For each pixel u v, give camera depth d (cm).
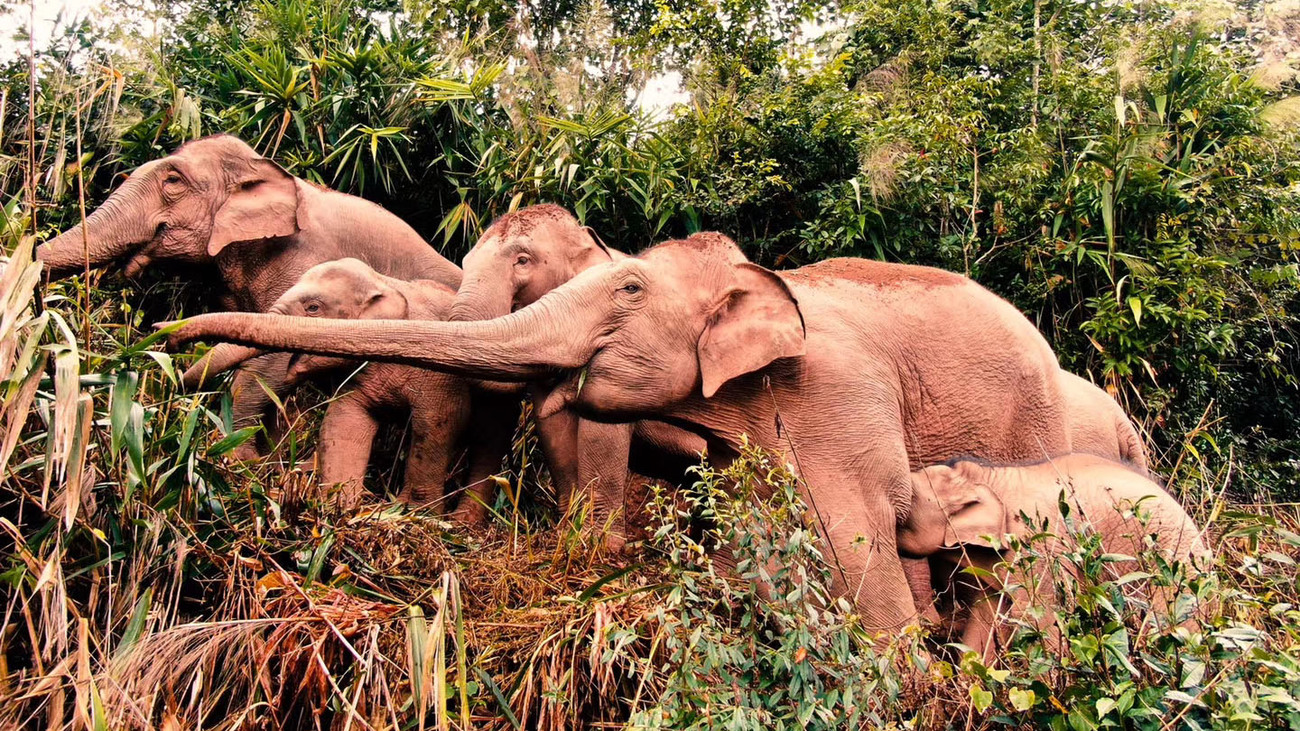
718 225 785
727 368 394
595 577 434
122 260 613
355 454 533
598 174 748
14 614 355
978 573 355
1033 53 880
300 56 805
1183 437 695
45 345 355
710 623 326
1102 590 305
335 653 347
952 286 457
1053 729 298
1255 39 973
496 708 354
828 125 786
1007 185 756
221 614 370
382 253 652
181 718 327
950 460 414
